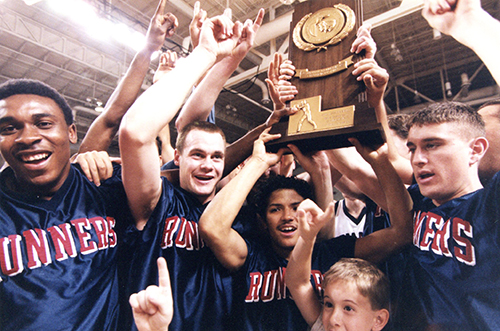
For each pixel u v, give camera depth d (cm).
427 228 165
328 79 173
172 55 254
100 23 538
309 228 139
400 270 177
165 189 181
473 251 150
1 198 151
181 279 165
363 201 232
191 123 189
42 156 151
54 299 140
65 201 159
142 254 166
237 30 166
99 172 173
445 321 150
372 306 144
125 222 171
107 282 156
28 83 157
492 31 144
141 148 136
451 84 759
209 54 154
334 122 161
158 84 142
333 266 156
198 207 188
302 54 185
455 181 161
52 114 155
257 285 172
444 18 156
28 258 143
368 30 168
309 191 186
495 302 141
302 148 179
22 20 598
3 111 149
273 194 181
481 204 153
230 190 161
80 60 671
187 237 175
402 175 188
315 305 155
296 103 175
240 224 196
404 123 220
